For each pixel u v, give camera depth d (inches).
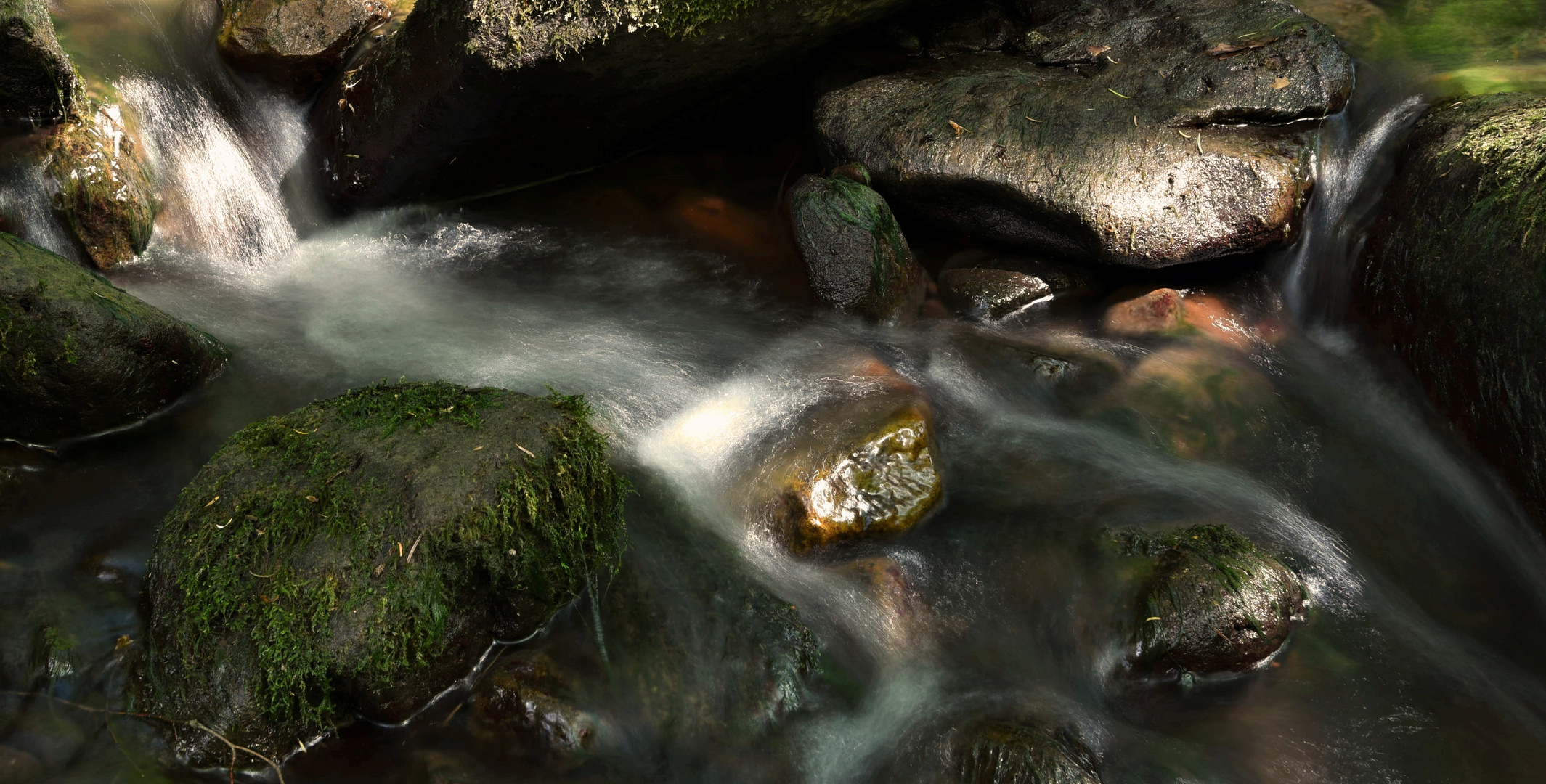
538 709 80.2
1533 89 97.4
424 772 79.4
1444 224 93.7
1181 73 102.3
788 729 81.6
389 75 101.6
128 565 84.1
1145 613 83.9
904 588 86.3
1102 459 92.4
